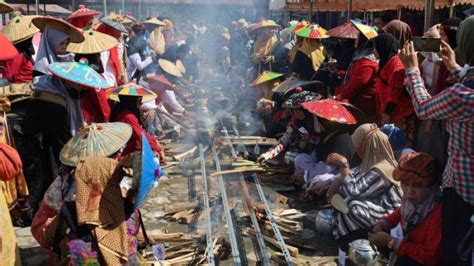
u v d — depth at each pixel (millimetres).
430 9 6398
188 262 4941
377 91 6879
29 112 5891
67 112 5949
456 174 3467
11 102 5926
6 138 5520
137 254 4461
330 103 6387
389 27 6988
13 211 5629
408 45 3789
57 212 4191
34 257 5207
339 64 9242
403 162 4105
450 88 3281
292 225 5836
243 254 5145
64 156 4246
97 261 3922
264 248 5047
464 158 3424
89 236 3965
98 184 3963
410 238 4090
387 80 6520
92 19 9125
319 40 9578
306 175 6617
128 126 4516
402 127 6355
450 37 6035
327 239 5531
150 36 13953
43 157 6035
